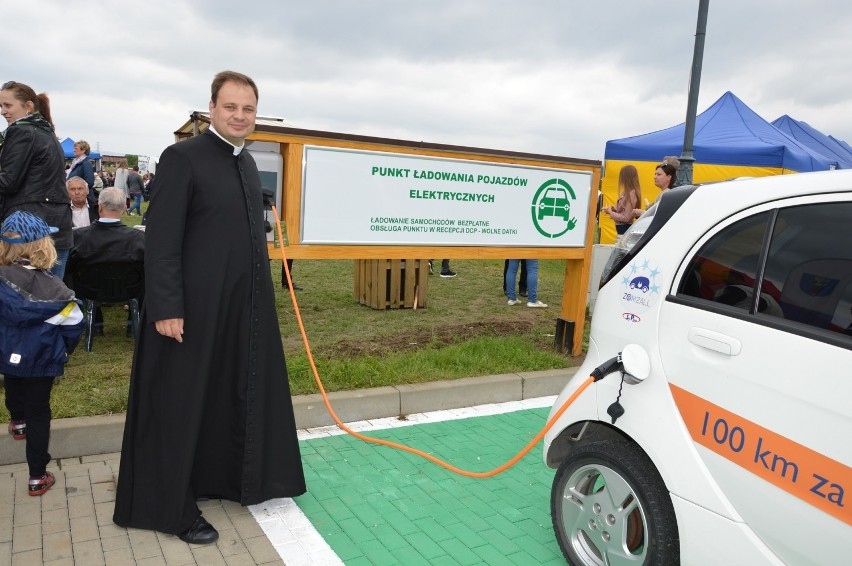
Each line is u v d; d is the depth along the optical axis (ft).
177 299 10.18
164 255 10.12
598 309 10.23
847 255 7.34
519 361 20.10
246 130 10.78
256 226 11.16
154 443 10.70
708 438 8.18
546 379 19.06
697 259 8.82
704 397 8.25
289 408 11.84
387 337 22.47
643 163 38.70
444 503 12.47
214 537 10.68
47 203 17.37
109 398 14.73
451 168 19.40
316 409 15.88
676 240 9.14
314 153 17.52
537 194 20.70
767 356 7.63
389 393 16.79
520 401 18.54
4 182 16.60
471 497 12.76
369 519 11.75
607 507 9.33
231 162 10.96
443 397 17.53
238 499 11.69
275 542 10.82
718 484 8.06
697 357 8.41
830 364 7.05
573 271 21.68
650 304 9.21
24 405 11.37
